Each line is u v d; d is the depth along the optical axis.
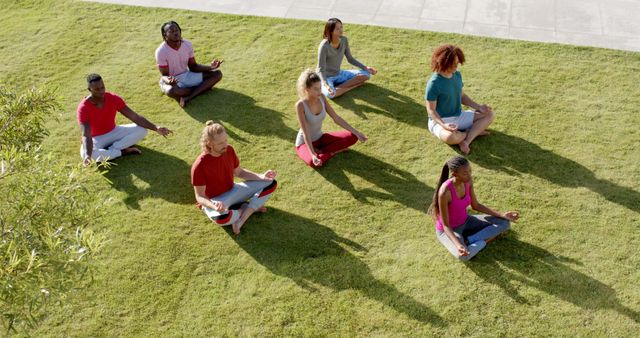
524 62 10.00
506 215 6.68
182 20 11.56
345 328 5.91
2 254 4.10
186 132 8.70
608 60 10.00
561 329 5.82
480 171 7.80
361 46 10.59
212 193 6.86
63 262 4.02
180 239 6.94
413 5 11.84
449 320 5.95
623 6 11.57
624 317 5.91
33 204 4.39
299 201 7.45
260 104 9.23
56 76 10.04
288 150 8.30
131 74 10.05
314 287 6.33
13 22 11.71
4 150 4.79
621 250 6.63
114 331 5.94
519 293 6.18
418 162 8.02
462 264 6.52
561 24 11.06
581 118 8.70
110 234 7.00
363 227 7.05
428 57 10.23
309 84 7.28
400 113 8.94
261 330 5.92
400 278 6.39
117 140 8.09
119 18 11.73
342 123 7.79
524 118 8.73
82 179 4.63
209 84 9.38
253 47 10.65
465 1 11.91
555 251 6.64
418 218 7.14
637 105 8.92
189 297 6.27
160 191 7.63
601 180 7.59
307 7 11.89
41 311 6.01
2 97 5.24
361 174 7.83
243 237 6.95
